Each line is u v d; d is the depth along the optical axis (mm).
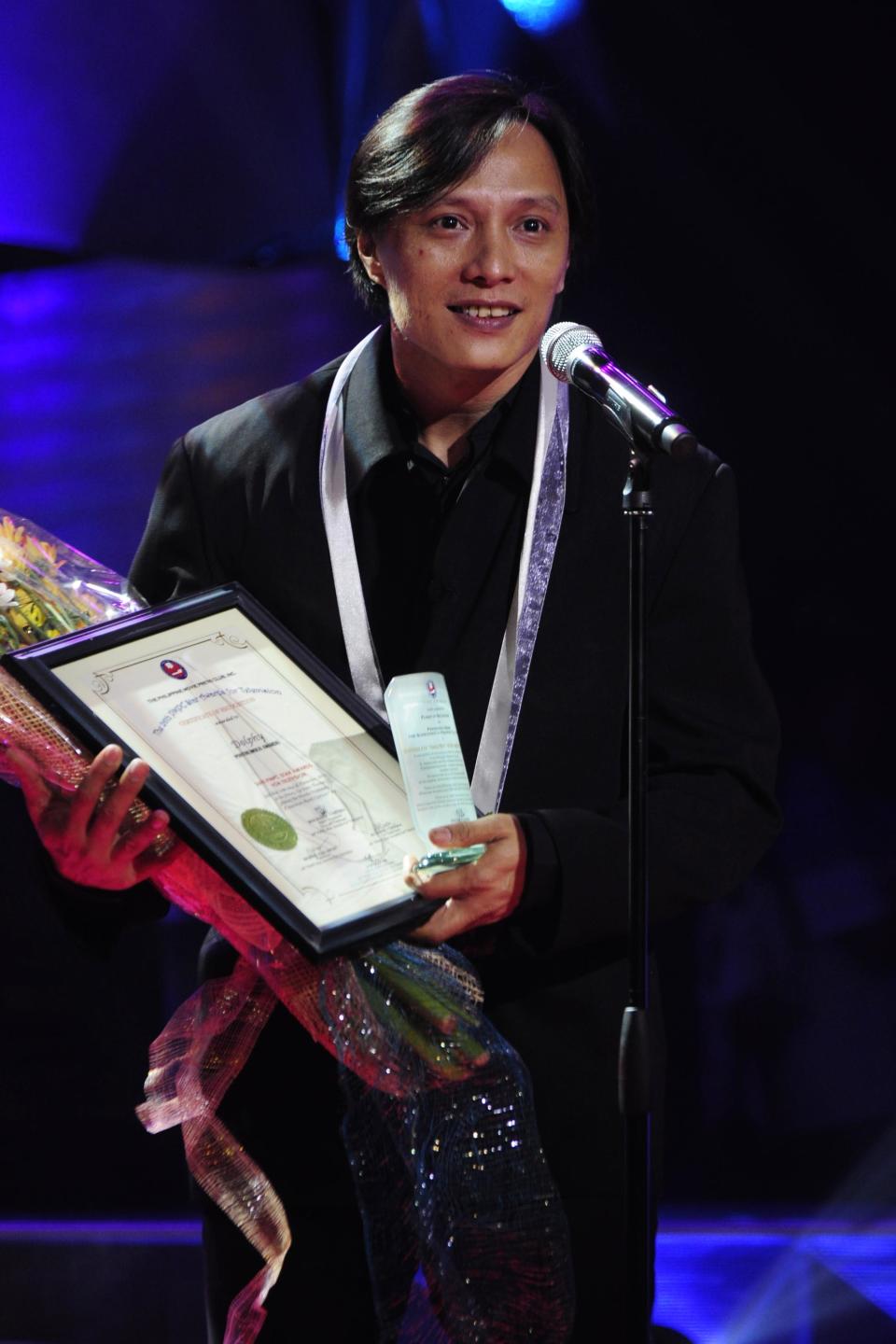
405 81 14414
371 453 6836
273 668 6258
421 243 6527
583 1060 6629
